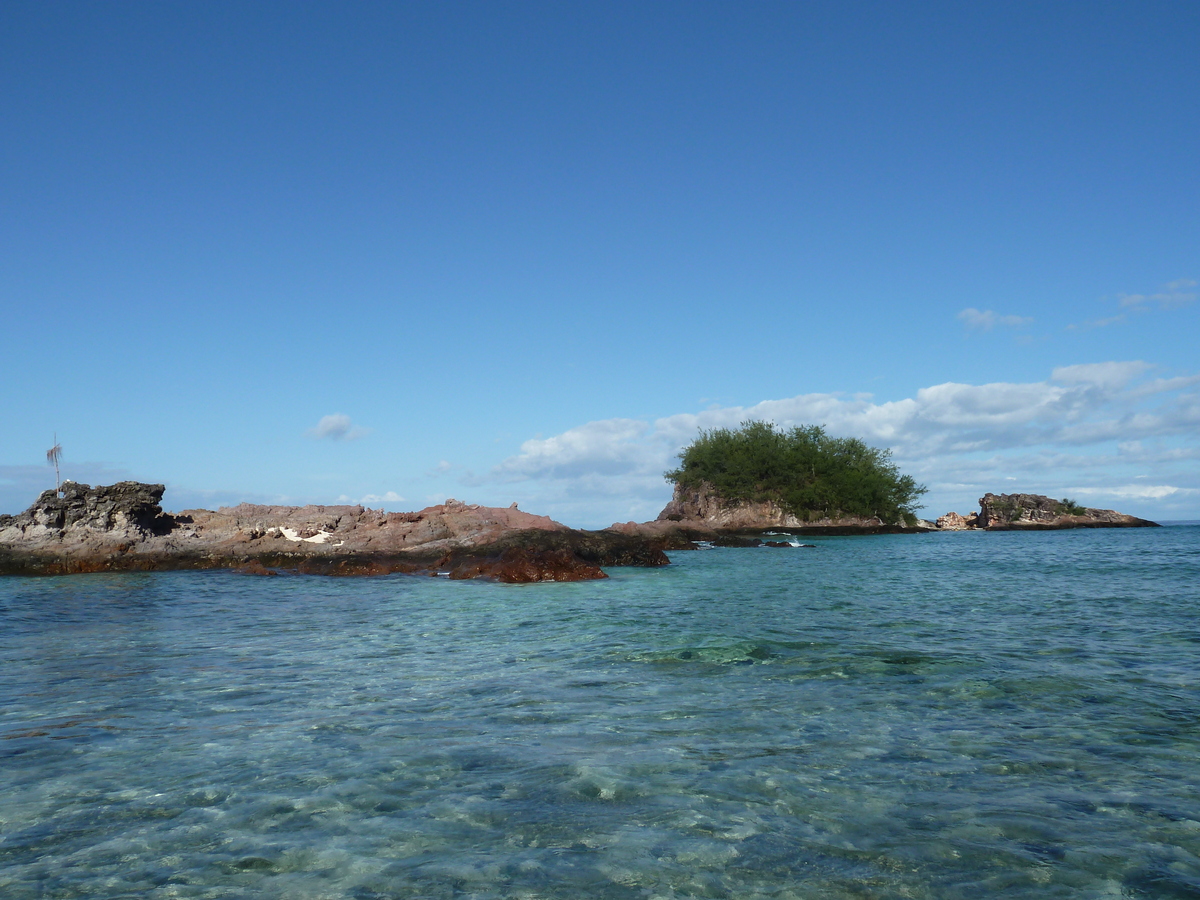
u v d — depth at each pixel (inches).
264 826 236.5
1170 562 1304.1
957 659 470.3
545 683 422.6
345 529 1518.2
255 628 653.3
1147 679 411.8
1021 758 290.7
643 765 286.8
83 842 226.4
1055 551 1738.4
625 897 192.4
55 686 428.5
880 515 3361.2
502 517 1595.7
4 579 1204.5
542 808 248.1
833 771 279.3
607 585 983.6
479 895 193.6
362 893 195.0
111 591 990.4
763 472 3380.9
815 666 455.2
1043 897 191.2
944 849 217.5
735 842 223.0
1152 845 218.1
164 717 359.9
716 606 745.6
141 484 1440.7
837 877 202.4
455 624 661.3
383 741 318.7
